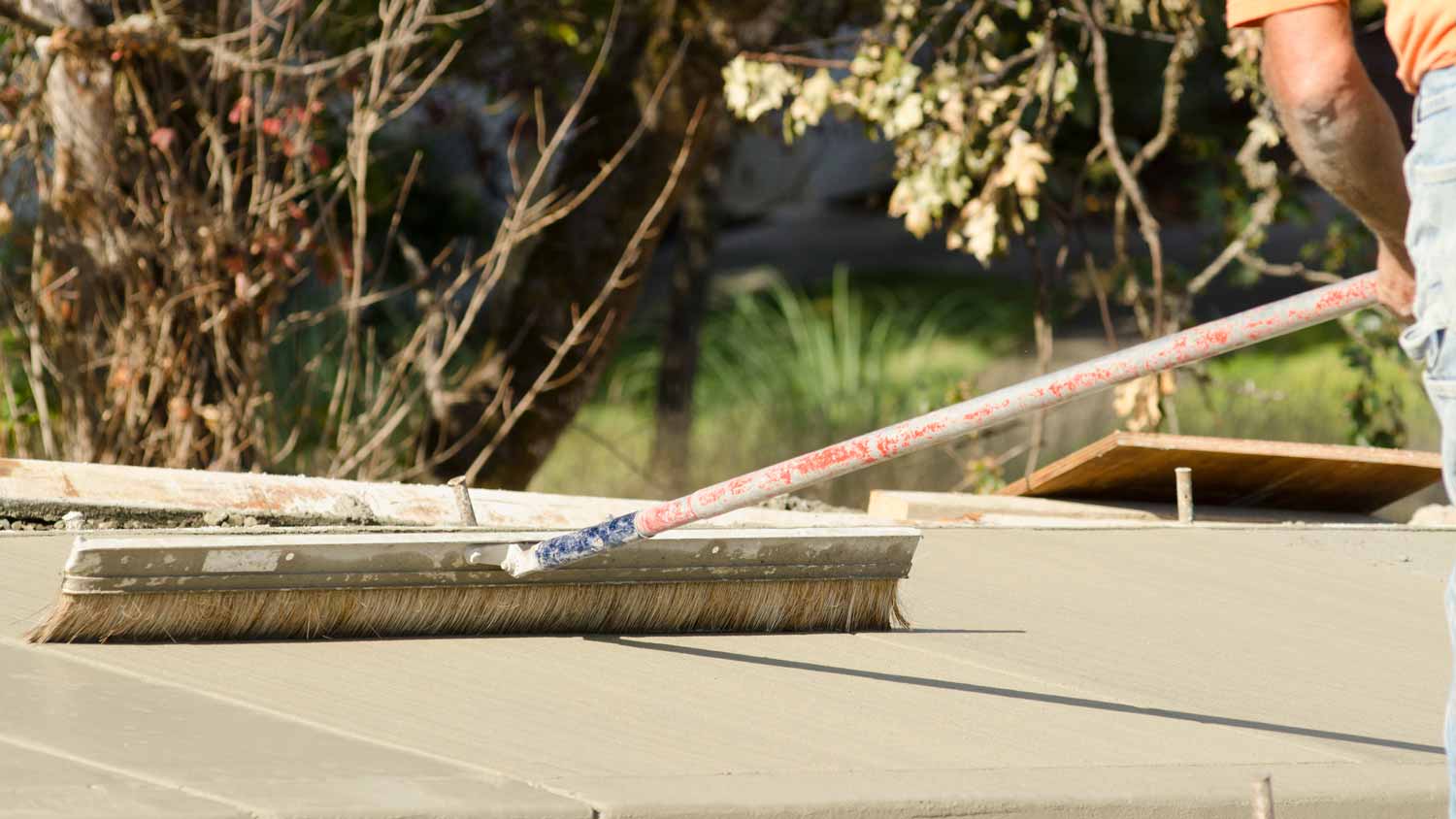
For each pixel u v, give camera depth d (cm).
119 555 1120
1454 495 889
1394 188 905
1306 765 1057
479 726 1005
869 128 3119
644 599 1300
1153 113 5191
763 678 1188
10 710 946
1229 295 6825
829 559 1346
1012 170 2944
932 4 3225
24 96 2619
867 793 914
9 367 2820
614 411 5409
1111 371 1003
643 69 3444
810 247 8112
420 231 5366
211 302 2650
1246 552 1811
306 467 2964
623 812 855
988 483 3272
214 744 909
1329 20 882
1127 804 954
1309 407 4897
